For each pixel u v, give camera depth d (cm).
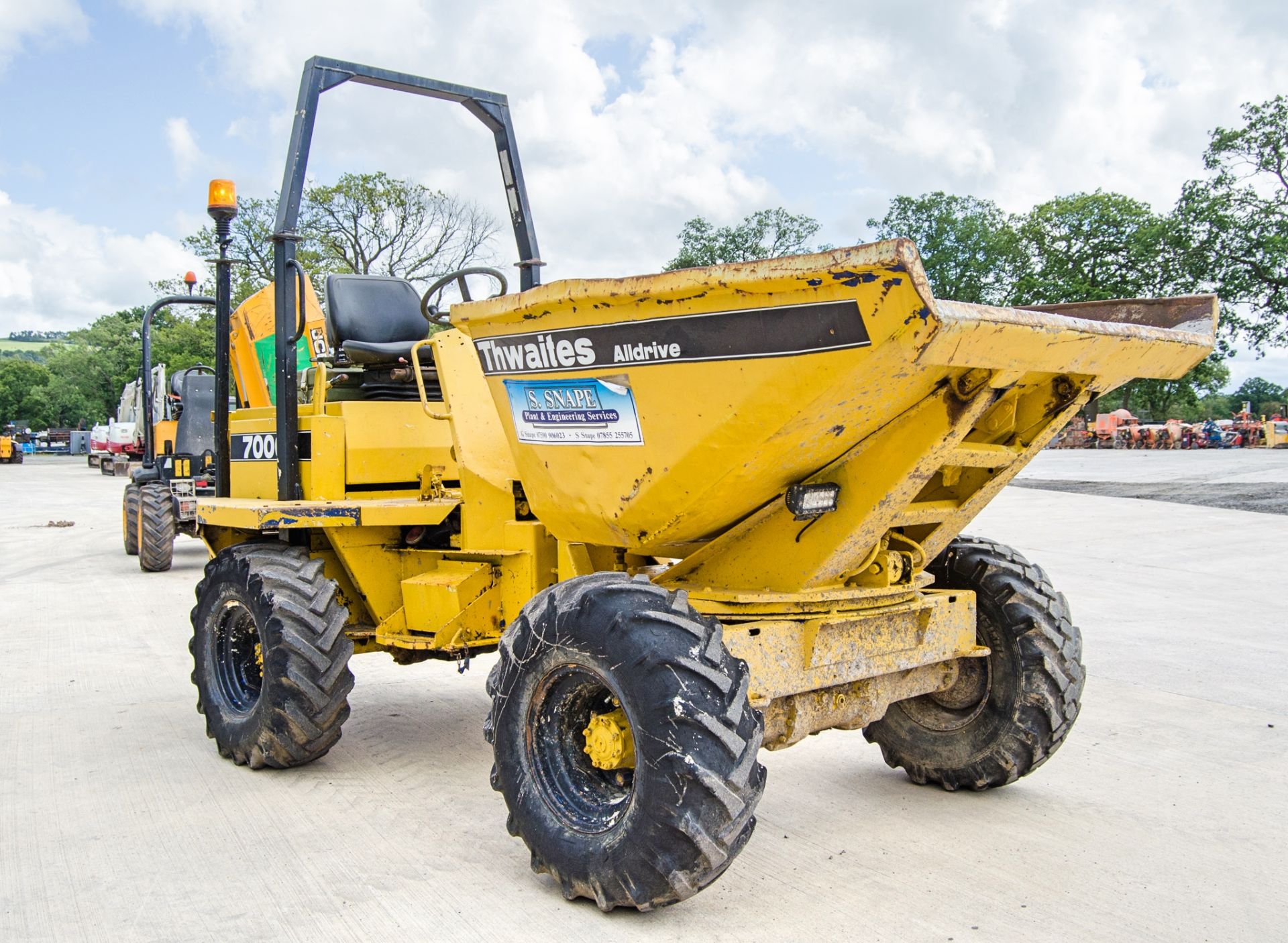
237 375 766
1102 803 412
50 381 9619
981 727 412
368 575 482
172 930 305
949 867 349
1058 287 4956
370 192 2767
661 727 283
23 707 573
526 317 341
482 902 324
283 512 446
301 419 494
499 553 429
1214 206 4197
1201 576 998
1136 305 383
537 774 331
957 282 5334
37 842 375
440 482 489
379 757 483
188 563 1261
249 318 736
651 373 305
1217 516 1477
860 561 346
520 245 532
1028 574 407
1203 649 692
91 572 1158
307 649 438
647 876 288
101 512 1977
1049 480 2159
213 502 501
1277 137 4056
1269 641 717
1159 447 3619
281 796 427
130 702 584
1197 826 387
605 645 301
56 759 477
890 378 269
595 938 298
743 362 279
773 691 318
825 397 271
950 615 379
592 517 350
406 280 563
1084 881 337
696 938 297
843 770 460
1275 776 444
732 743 281
